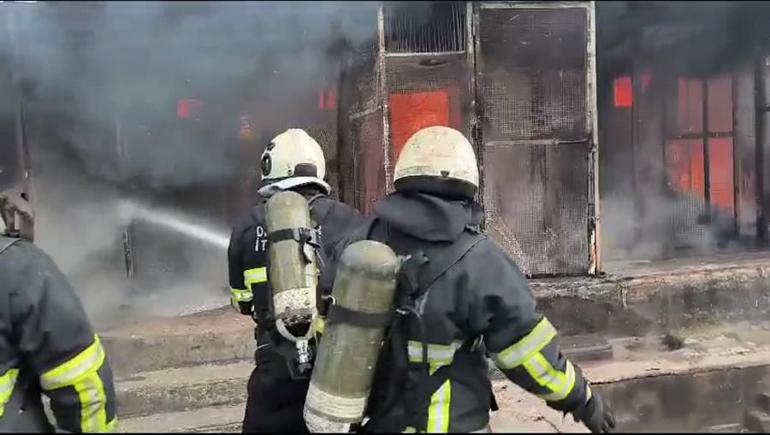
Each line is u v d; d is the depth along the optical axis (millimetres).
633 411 4039
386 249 1794
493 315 1767
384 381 1841
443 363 1786
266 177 2717
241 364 4422
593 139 5090
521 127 5047
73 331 1835
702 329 4945
